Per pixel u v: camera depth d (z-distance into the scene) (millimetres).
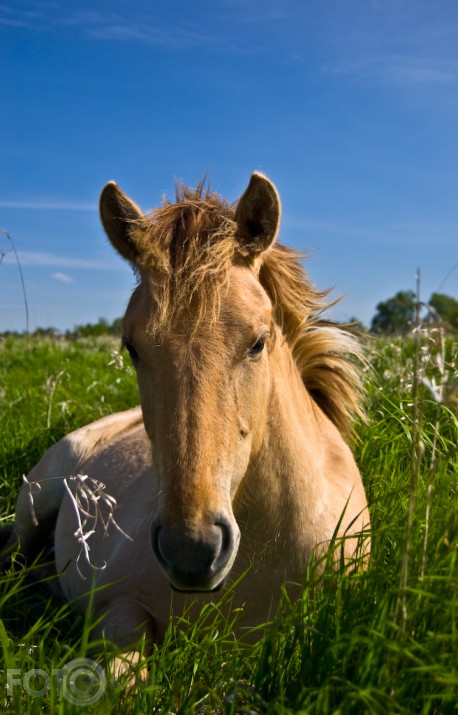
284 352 3062
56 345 11305
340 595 2383
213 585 2314
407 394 4699
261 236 2760
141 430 4262
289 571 2859
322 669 2137
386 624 2080
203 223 2672
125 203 2857
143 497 3498
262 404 2680
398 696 1941
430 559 2416
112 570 3275
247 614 2871
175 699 2266
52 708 2066
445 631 2074
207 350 2445
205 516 2277
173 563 2248
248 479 2787
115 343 11969
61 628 3176
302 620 2350
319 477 3012
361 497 3354
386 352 6891
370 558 2664
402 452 4082
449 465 3623
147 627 2949
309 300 3238
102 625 3137
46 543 4441
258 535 2834
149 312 2521
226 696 2262
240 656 2572
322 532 2938
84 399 6629
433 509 2811
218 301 2482
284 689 2182
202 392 2406
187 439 2352
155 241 2580
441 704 1988
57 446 4582
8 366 9039
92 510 3768
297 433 2928
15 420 5906
